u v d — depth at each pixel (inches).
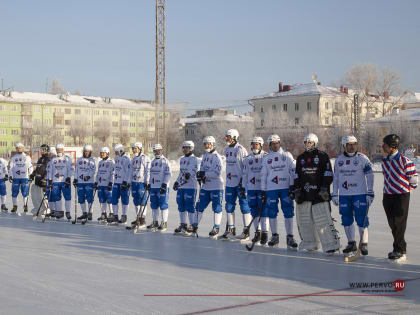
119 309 191.3
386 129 2664.9
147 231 442.6
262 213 359.9
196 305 196.7
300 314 183.9
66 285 230.8
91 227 476.7
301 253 324.5
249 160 373.1
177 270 265.9
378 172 1669.5
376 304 197.5
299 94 3282.5
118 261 292.7
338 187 320.8
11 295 212.7
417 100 3649.1
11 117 3115.2
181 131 3206.2
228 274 255.6
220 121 2982.3
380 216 525.0
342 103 2920.8
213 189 398.9
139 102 3686.0
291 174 343.0
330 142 2664.9
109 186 498.3
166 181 442.9
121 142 3339.1
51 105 3243.1
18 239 387.5
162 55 2222.0
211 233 394.3
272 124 2861.7
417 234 404.5
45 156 565.0
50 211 553.9
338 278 245.8
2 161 623.5
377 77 2876.5
